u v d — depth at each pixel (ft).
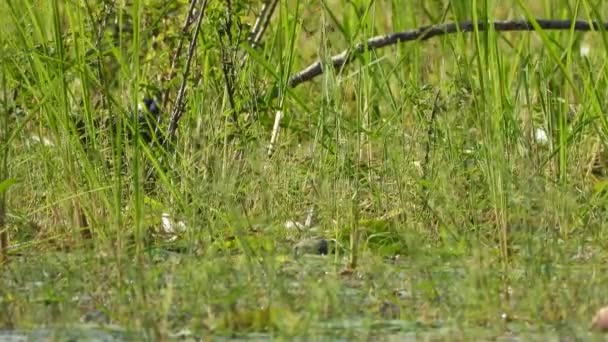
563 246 31.12
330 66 39.06
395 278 29.89
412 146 38.09
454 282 28.66
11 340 25.34
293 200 37.11
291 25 43.62
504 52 46.37
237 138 37.45
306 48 49.96
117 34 41.06
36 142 37.17
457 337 25.26
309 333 25.26
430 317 26.73
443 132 38.47
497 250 32.40
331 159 38.17
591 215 34.42
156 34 41.50
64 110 34.81
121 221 32.71
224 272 28.66
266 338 25.40
